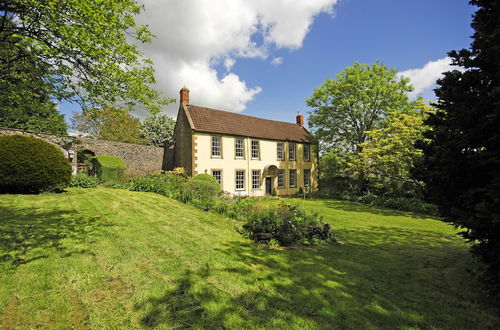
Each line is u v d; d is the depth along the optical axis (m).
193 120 18.94
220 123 20.44
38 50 4.98
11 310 2.80
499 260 3.54
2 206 7.61
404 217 12.22
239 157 20.66
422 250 6.67
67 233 5.50
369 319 3.18
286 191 23.97
